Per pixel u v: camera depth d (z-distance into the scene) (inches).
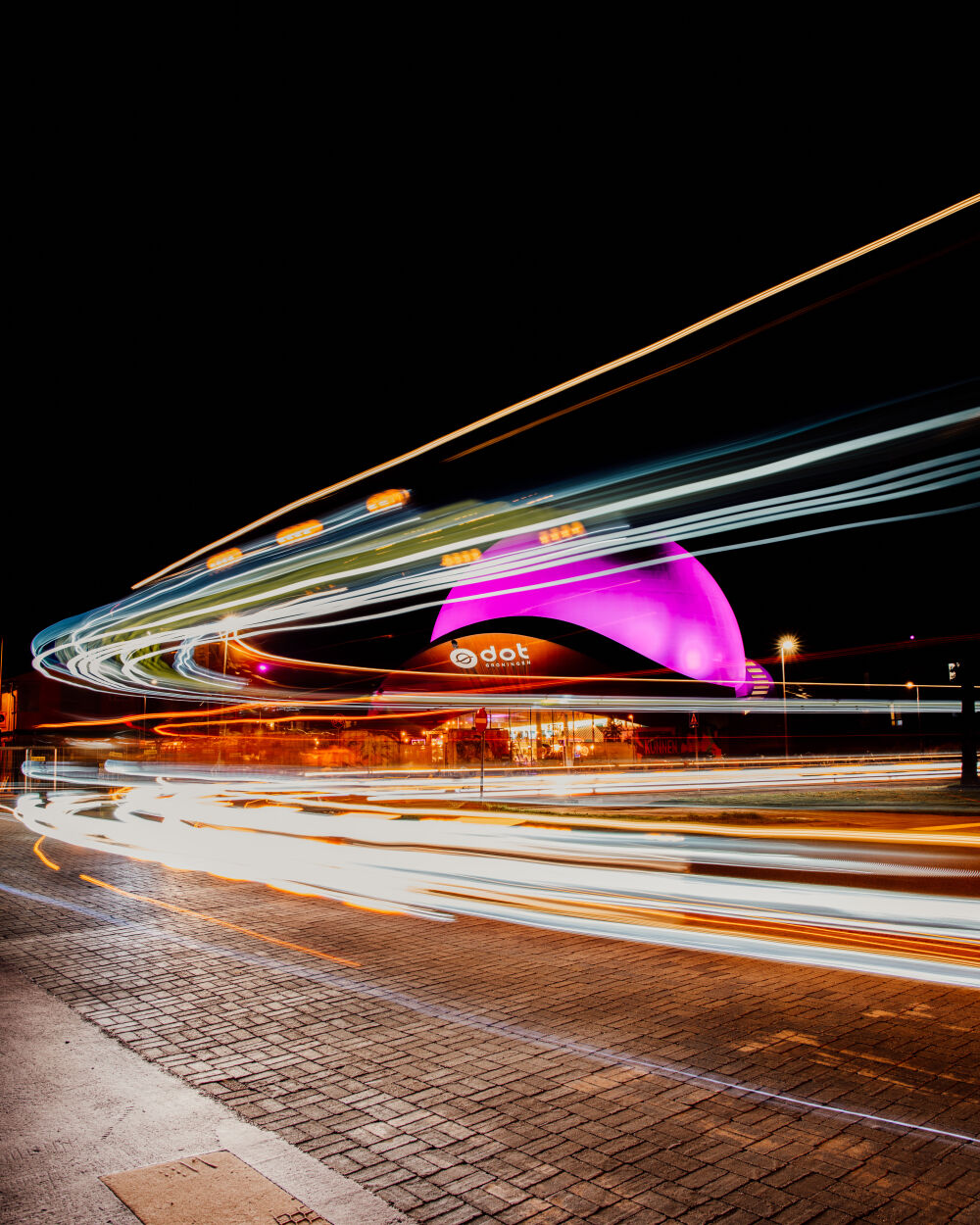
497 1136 151.4
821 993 232.8
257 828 630.5
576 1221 123.6
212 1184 133.6
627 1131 153.0
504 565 1085.8
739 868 401.1
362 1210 126.0
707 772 1321.4
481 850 493.0
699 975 250.4
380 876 421.4
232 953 281.7
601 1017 215.6
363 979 250.7
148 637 1460.4
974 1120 156.9
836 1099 166.2
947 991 233.5
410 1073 181.0
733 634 2063.2
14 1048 196.5
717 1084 173.9
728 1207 127.3
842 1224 122.7
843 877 372.8
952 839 475.2
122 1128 154.6
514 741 1612.9
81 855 510.6
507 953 278.2
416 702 1841.8
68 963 270.1
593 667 1978.3
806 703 2100.1
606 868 418.6
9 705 1534.2
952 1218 124.1
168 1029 209.8
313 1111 161.9
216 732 1738.4
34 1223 121.2
